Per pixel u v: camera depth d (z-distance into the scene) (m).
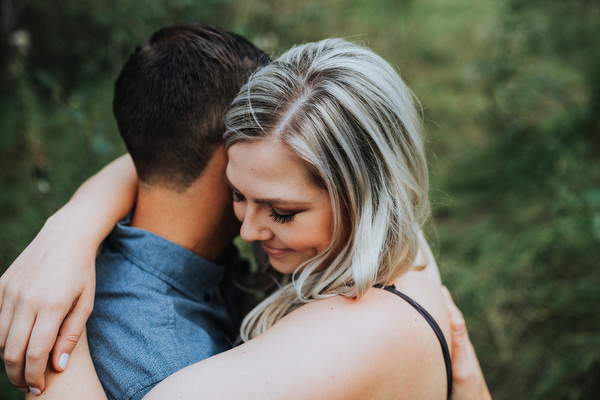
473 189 3.20
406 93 1.01
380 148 0.92
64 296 0.85
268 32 3.63
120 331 0.96
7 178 2.30
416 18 4.98
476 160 3.36
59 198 2.11
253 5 3.72
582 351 2.14
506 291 2.47
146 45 1.09
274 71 0.92
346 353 0.83
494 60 3.66
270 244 1.02
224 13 3.34
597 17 3.65
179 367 0.93
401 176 0.96
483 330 2.34
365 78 0.91
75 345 0.89
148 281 1.04
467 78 3.66
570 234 2.58
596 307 2.28
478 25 4.92
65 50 2.97
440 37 4.81
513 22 3.59
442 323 1.02
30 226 2.09
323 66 0.91
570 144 3.14
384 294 0.95
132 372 0.91
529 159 3.12
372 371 0.85
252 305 1.36
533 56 3.77
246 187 0.91
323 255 0.99
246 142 0.90
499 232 2.81
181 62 1.03
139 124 1.03
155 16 2.95
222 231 1.15
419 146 1.02
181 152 1.03
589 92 3.41
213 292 1.22
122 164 1.22
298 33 3.91
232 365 0.83
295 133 0.87
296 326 0.87
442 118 3.85
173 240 1.09
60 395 0.84
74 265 0.90
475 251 2.77
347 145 0.89
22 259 0.91
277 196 0.89
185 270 1.09
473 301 2.44
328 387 0.81
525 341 2.28
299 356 0.82
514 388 2.14
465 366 1.13
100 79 3.00
